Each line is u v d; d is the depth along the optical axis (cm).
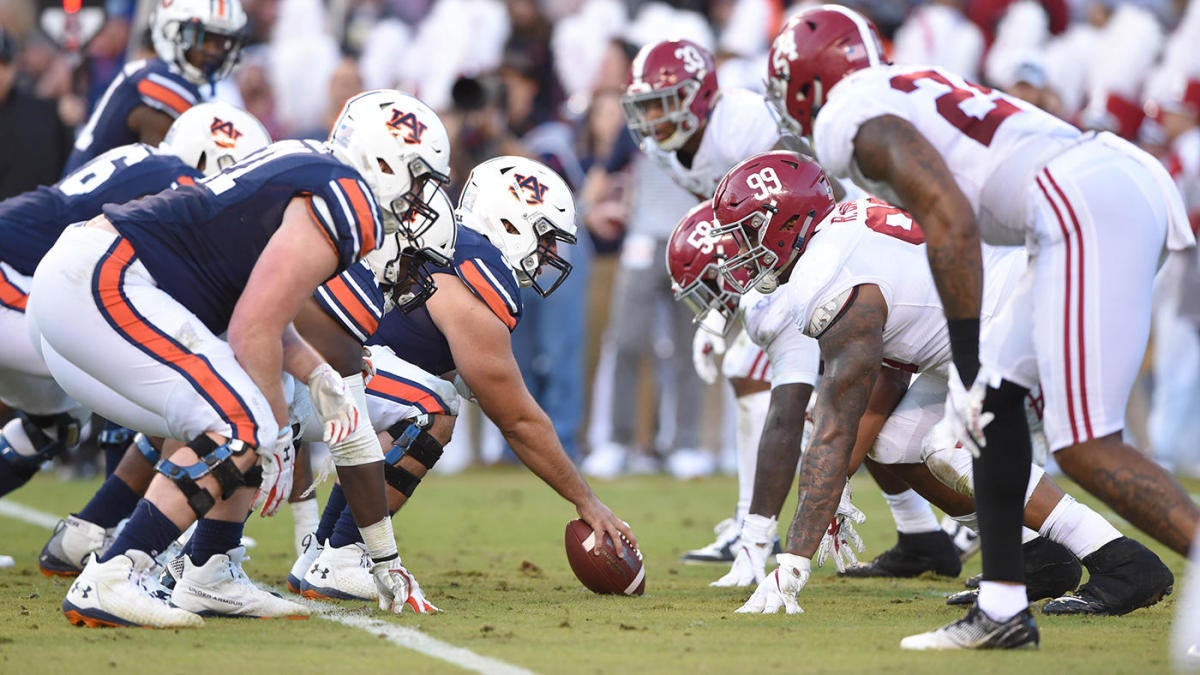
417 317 1595
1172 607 1545
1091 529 1494
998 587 1235
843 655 1203
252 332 1270
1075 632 1348
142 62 2131
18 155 2712
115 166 1734
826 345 1460
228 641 1266
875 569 1858
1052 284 1222
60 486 2964
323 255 1298
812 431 1465
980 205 1257
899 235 1494
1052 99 2838
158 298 1331
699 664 1160
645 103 2006
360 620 1400
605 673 1123
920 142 1208
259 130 1783
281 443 1340
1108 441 1212
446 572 1853
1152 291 1241
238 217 1334
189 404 1306
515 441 1595
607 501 2783
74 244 1334
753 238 1505
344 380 1449
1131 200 1227
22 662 1162
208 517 1390
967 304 1188
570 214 1620
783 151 1531
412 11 4225
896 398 1606
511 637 1294
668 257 1675
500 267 1571
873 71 1281
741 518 2027
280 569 1894
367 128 1361
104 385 1365
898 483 1812
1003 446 1238
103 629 1327
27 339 1695
